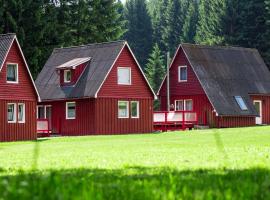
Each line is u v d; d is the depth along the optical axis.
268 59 91.50
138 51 132.25
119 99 56.12
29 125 50.19
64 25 74.50
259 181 9.64
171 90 67.38
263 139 35.94
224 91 64.94
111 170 13.05
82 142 38.28
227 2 96.44
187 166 14.09
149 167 13.90
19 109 49.69
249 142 32.62
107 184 9.11
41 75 61.06
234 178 10.29
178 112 62.00
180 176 10.59
